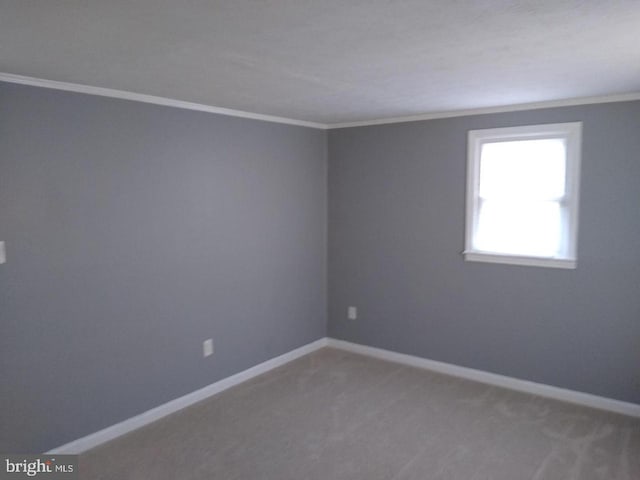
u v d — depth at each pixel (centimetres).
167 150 347
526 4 166
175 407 363
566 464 289
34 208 281
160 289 350
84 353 309
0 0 158
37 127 279
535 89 315
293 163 454
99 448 311
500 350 404
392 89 311
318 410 362
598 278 356
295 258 464
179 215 359
